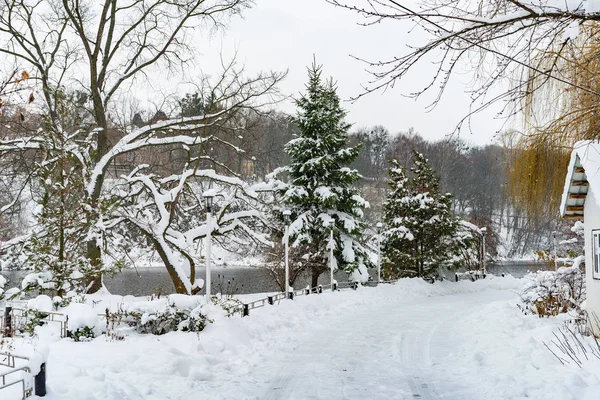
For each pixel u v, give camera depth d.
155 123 21.69
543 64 7.16
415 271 31.95
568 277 14.55
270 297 17.08
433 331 13.92
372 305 21.08
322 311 17.84
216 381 8.53
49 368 7.91
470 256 38.97
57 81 20.56
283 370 9.39
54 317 13.27
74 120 17.30
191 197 24.86
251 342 12.00
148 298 18.64
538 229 15.90
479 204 50.97
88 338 10.93
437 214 31.81
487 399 7.38
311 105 27.41
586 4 4.27
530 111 8.64
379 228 28.53
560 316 13.73
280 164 27.80
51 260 14.99
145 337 11.28
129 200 22.11
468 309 19.70
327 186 27.61
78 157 17.97
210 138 21.28
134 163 24.48
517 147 11.62
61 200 15.38
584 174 10.46
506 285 34.56
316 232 27.20
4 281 14.51
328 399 7.59
